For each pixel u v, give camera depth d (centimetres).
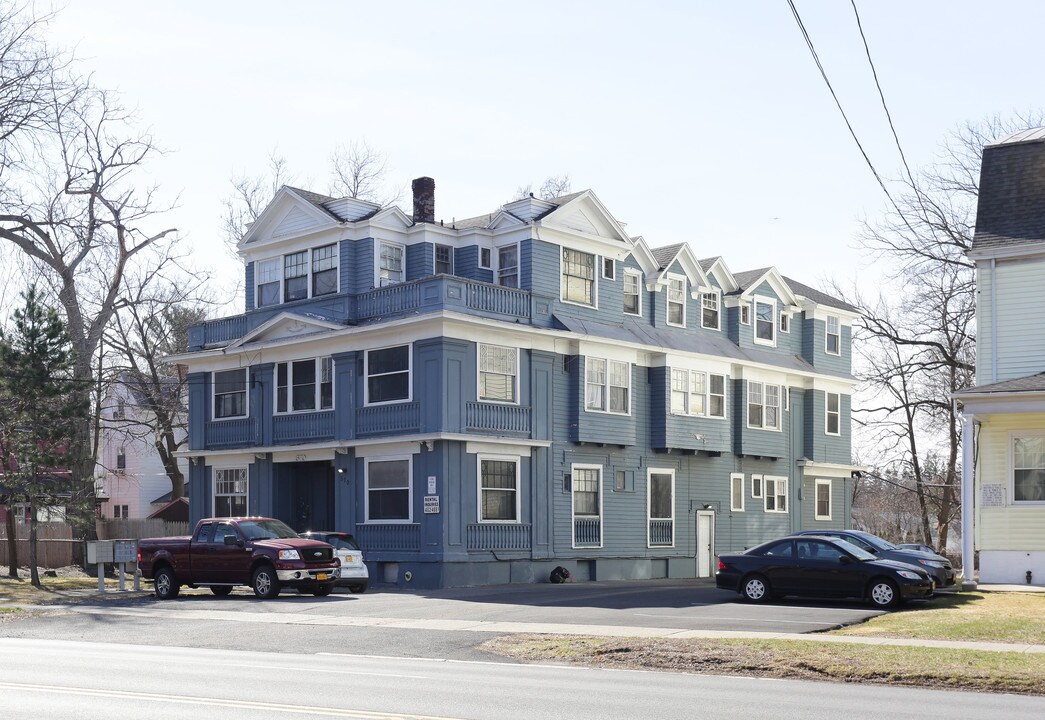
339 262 3725
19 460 3534
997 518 2852
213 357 4009
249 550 2805
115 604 2748
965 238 4722
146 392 4962
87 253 4378
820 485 4816
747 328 4553
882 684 1485
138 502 6625
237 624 2206
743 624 2083
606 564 3769
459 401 3303
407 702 1229
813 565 2520
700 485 4209
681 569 4081
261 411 3847
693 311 4347
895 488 7494
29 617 2417
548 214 3731
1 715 1129
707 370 4206
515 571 3447
